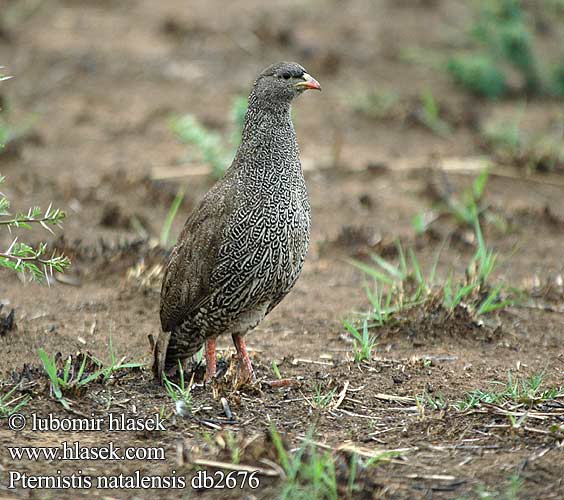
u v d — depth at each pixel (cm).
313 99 2028
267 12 2491
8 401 934
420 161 1759
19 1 2461
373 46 2291
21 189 1584
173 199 1566
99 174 1689
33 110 1955
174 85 2084
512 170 1719
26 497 782
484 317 1180
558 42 2288
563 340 1138
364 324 1093
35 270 937
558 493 775
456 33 2322
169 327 1005
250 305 995
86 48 2234
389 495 776
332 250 1427
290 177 988
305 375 1034
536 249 1449
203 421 914
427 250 1429
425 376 1026
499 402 936
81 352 1046
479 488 784
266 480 796
